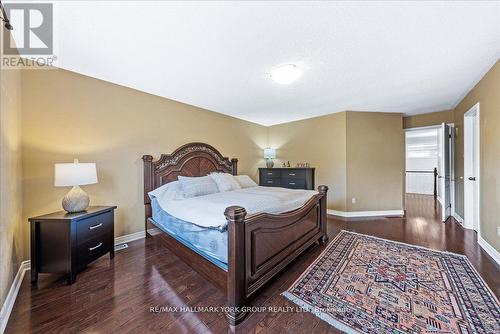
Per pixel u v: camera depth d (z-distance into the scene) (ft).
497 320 4.77
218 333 4.55
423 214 14.79
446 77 8.87
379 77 8.80
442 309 5.15
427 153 24.79
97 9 4.82
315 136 15.80
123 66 7.72
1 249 4.93
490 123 8.16
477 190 9.32
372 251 8.59
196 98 11.46
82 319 4.93
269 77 8.73
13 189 6.07
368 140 14.48
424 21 5.32
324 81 9.20
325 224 9.84
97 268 7.35
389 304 5.36
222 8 4.83
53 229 6.40
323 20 5.27
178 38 6.00
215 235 5.93
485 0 4.63
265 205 7.20
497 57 7.22
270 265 6.23
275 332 4.57
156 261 7.90
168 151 11.43
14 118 6.25
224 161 14.40
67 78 8.05
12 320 4.91
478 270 6.96
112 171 9.30
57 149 7.82
